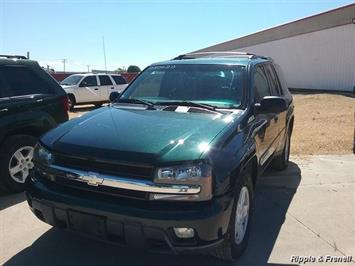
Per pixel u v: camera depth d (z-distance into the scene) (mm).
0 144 5348
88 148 3402
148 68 5414
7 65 5598
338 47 25188
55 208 3430
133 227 3117
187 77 4906
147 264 3758
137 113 4254
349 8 23766
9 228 4484
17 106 5484
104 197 3271
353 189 5965
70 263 3764
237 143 3670
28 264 3734
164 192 3129
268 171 6898
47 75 6102
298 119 13867
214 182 3201
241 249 3844
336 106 17281
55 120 5996
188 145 3334
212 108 4309
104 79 20484
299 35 29859
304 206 5281
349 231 4535
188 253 3156
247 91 4527
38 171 3766
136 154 3232
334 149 8781
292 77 31438
